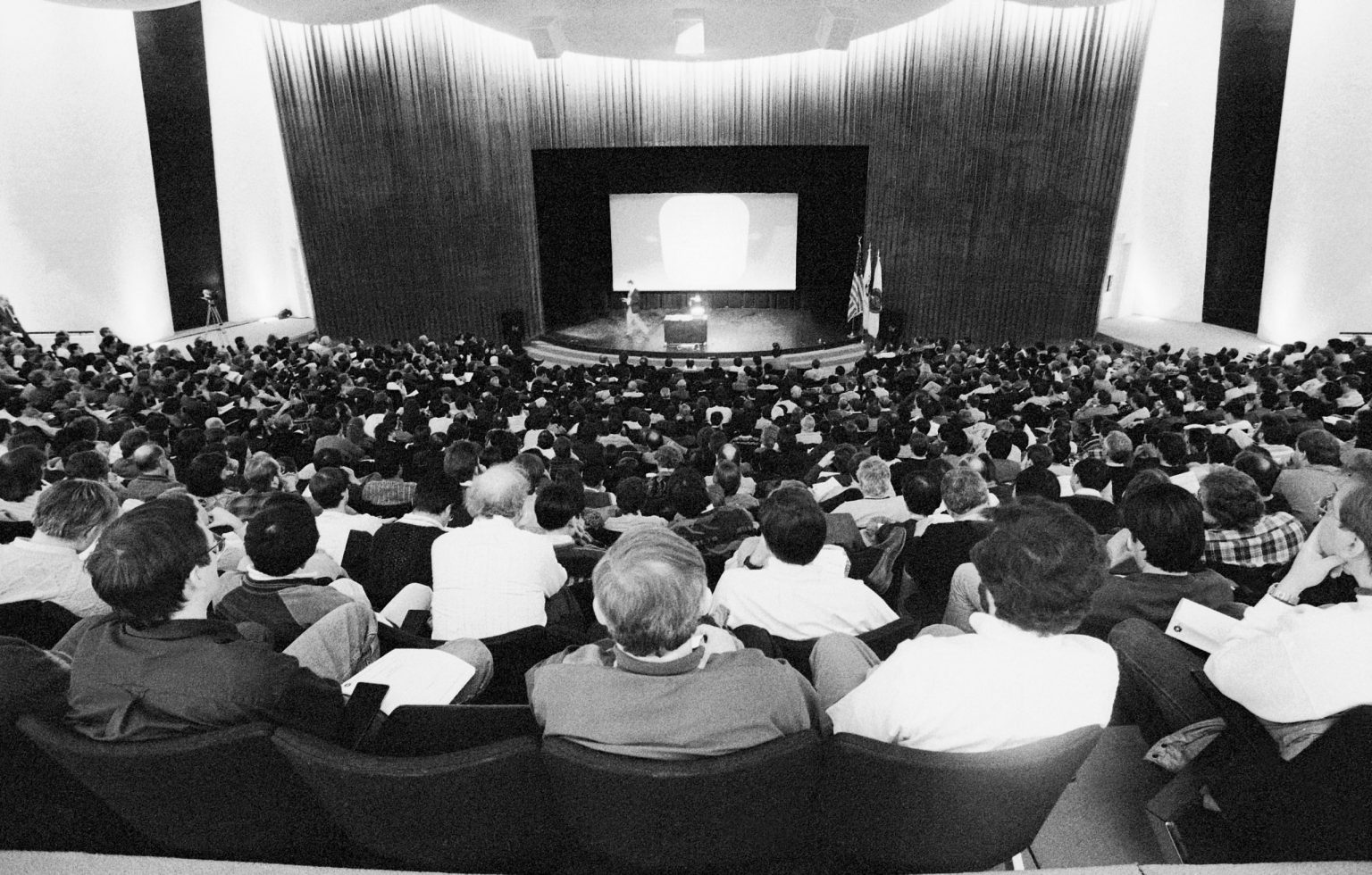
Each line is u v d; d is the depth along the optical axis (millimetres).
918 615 3893
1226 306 17391
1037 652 1788
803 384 12453
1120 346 16734
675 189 18672
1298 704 1747
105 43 16875
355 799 1695
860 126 17688
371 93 17391
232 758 1715
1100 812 2230
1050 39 16266
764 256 19781
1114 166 16625
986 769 1582
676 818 1649
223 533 4059
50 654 2049
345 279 18500
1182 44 17359
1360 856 1672
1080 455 6730
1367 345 13289
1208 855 1990
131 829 2088
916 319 18422
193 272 19328
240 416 8938
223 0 19500
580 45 16438
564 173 18641
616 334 18859
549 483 4223
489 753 1635
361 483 6066
